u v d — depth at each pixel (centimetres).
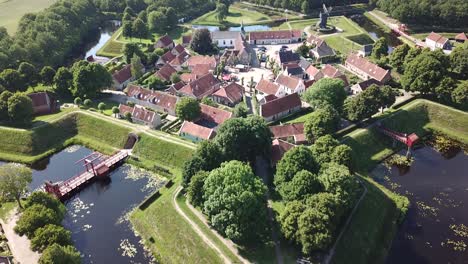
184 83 18112
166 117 15712
